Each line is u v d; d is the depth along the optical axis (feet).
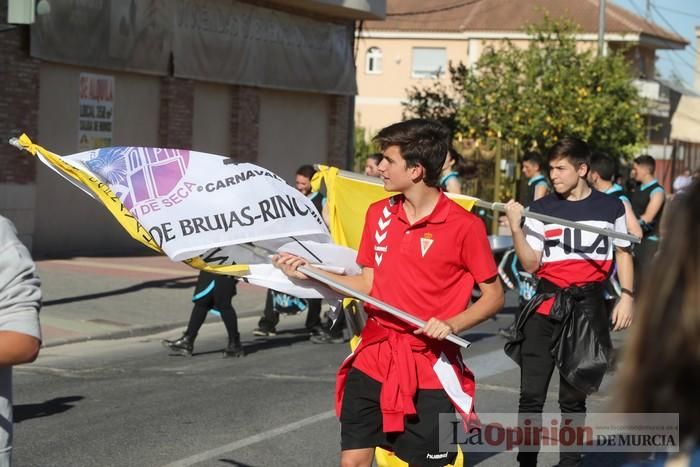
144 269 55.47
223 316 34.50
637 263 27.84
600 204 20.22
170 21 64.39
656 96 150.20
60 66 58.13
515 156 92.38
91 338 37.14
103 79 61.21
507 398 28.30
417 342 14.99
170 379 30.73
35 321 10.71
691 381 6.48
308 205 15.56
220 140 71.20
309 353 35.83
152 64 63.46
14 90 54.49
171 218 14.28
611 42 156.87
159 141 65.72
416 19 169.27
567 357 19.67
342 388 15.65
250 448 22.80
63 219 59.98
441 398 14.92
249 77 72.02
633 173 41.37
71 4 57.00
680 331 6.47
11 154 54.80
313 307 37.99
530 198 44.37
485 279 14.97
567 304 19.76
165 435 23.80
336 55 81.35
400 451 15.14
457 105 99.60
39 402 27.17
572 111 92.17
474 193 86.53
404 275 15.06
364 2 77.41
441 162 15.05
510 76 95.55
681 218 6.64
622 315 20.58
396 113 170.71
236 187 14.85
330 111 82.94
